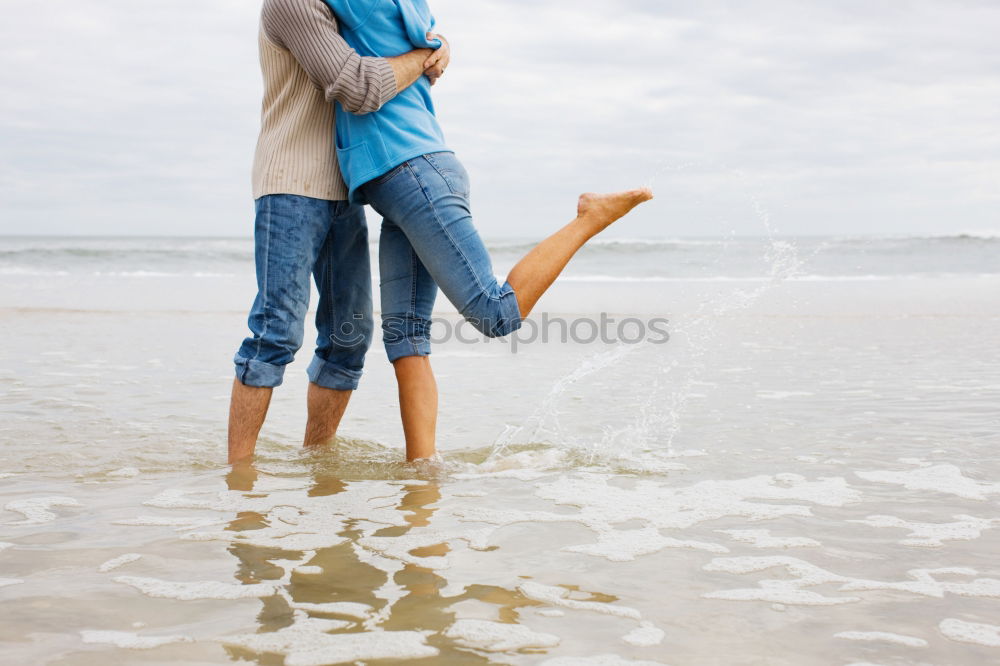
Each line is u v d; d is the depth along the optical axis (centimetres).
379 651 130
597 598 154
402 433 323
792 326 759
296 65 253
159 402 374
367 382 458
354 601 151
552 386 430
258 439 307
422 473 253
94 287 1297
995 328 723
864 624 142
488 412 359
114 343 620
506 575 165
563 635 137
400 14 251
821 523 199
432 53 258
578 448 286
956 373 454
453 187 251
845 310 917
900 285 1357
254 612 145
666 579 163
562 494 227
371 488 234
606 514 208
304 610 146
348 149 252
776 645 134
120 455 272
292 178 256
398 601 151
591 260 2062
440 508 213
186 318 845
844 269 1789
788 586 160
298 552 178
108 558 173
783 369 480
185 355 554
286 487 235
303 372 484
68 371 472
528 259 255
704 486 235
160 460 266
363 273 290
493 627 140
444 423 335
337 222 278
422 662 127
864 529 195
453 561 173
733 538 189
